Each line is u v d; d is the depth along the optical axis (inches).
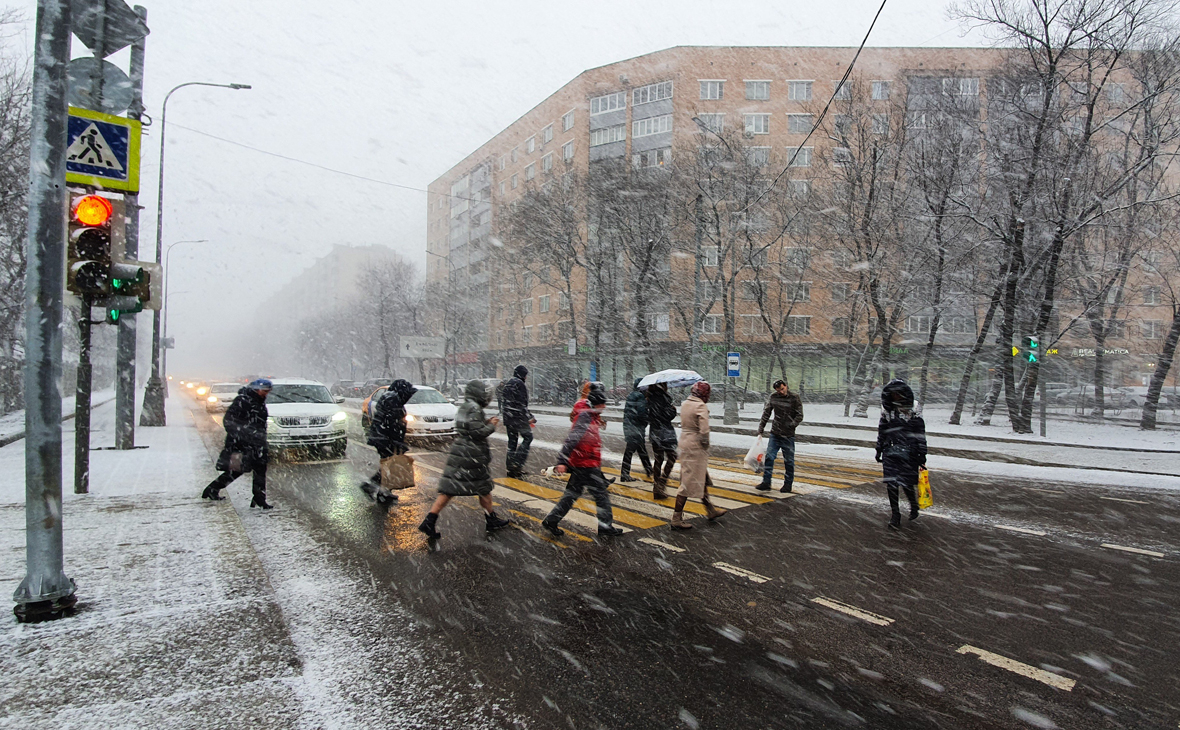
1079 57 721.6
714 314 1572.3
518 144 2190.0
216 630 138.6
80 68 329.1
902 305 978.1
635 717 114.0
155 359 675.4
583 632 151.9
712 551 222.8
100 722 102.0
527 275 1622.8
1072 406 1301.7
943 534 249.9
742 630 154.0
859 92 906.7
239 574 174.2
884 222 894.4
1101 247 880.9
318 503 305.3
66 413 916.0
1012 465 474.0
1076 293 966.4
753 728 111.2
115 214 244.5
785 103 1616.6
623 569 201.8
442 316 2037.4
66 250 218.4
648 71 1734.7
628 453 365.4
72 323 1143.0
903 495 331.6
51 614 142.1
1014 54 770.8
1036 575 198.2
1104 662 138.3
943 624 158.7
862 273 957.8
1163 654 142.4
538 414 1163.9
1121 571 202.5
